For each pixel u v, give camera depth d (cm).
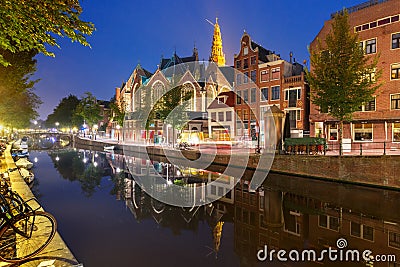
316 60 1769
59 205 1202
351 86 1627
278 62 3288
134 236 838
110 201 1273
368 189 1406
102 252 720
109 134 6525
